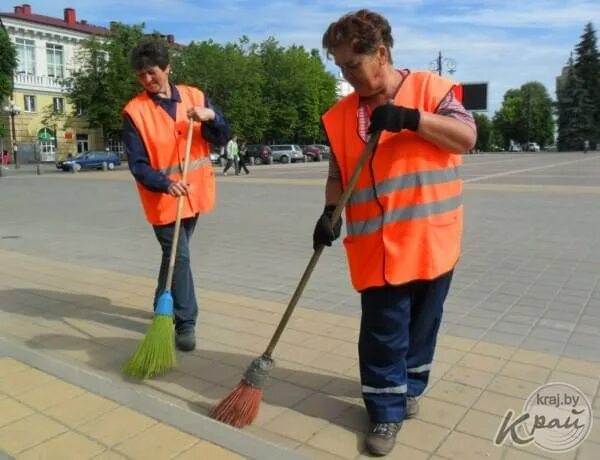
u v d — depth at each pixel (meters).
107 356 3.80
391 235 2.54
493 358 3.70
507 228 8.98
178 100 3.84
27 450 2.65
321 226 2.66
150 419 2.91
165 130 3.73
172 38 49.50
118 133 37.19
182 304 3.86
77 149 44.97
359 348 2.74
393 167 2.51
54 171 32.44
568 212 10.84
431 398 3.16
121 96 35.66
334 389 3.29
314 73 53.94
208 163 3.97
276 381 3.39
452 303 4.95
